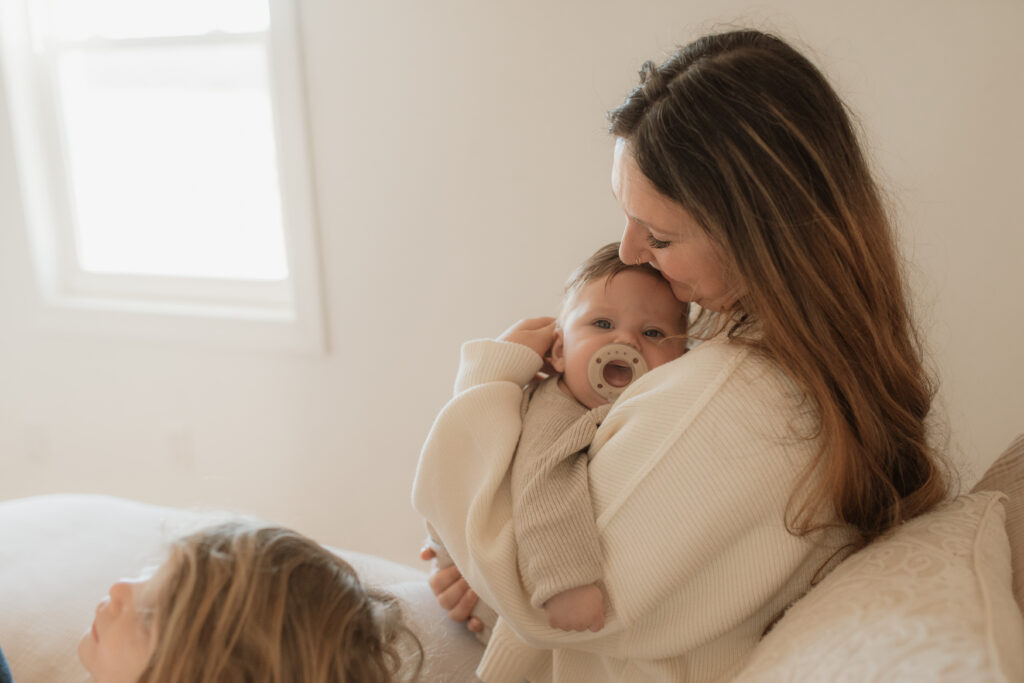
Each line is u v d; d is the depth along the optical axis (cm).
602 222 185
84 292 257
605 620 87
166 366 245
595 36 175
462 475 100
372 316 215
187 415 247
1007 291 158
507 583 90
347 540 238
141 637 77
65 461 268
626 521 85
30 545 132
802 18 159
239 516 92
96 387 256
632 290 104
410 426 220
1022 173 153
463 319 205
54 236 254
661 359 104
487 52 185
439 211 200
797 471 82
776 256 80
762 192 79
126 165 246
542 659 107
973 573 75
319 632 77
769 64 80
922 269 162
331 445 231
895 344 87
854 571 82
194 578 77
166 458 253
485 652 111
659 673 91
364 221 208
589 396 103
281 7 199
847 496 84
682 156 81
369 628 84
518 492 92
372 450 227
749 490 81
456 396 102
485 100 188
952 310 162
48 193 250
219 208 241
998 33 148
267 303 237
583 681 101
